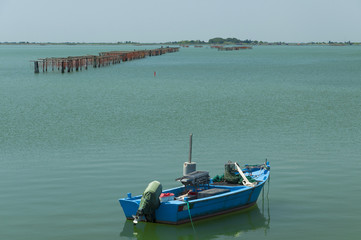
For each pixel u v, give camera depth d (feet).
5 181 76.28
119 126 126.62
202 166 85.20
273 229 58.39
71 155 93.50
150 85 256.93
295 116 144.97
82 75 329.72
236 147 100.32
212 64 504.84
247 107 166.61
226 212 63.16
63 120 137.69
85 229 57.77
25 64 489.26
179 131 118.93
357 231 57.36
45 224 59.11
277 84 265.75
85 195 69.62
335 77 321.11
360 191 71.41
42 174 80.23
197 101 184.85
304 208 65.00
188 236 56.49
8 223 59.21
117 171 81.87
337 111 156.35
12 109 162.71
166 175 79.46
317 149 98.32
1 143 105.29
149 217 58.70
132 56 609.01
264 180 67.87
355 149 98.37
